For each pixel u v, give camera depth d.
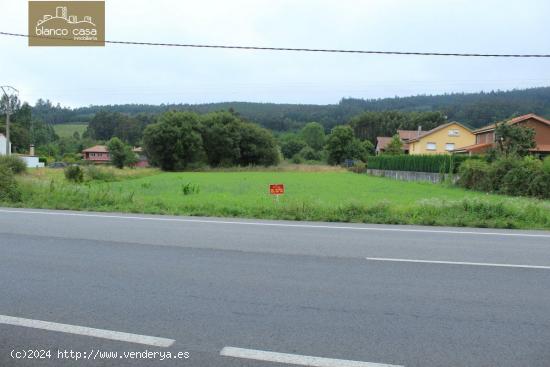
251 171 74.25
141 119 127.62
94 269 6.78
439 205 13.78
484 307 5.22
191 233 10.11
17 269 6.75
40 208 15.24
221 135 81.00
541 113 87.94
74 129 143.00
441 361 3.86
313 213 13.32
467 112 106.69
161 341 4.23
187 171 75.88
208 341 4.23
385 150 79.25
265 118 145.25
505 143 36.03
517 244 9.25
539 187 24.91
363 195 24.94
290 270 6.83
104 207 15.03
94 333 4.40
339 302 5.35
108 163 83.44
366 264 7.27
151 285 5.97
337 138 93.31
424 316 4.91
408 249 8.54
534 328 4.60
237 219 12.74
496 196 25.48
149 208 14.64
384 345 4.17
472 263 7.41
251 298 5.47
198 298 5.46
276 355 3.96
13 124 99.31
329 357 3.92
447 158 37.06
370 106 157.38
